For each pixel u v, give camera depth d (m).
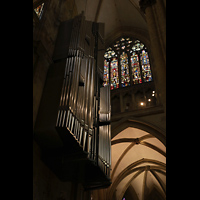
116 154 18.52
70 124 7.30
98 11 20.83
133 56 20.47
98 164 8.64
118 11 22.31
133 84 18.48
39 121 7.70
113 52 21.91
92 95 9.23
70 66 9.02
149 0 13.36
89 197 12.90
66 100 7.74
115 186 18.80
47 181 8.30
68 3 13.95
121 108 17.17
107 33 23.02
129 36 22.44
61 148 8.01
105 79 19.98
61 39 10.76
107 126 10.55
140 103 17.05
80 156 7.74
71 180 9.45
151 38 11.45
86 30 11.46
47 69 9.36
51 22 10.91
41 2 10.41
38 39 9.43
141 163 20.14
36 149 7.85
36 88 8.31
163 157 18.62
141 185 23.11
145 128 14.88
